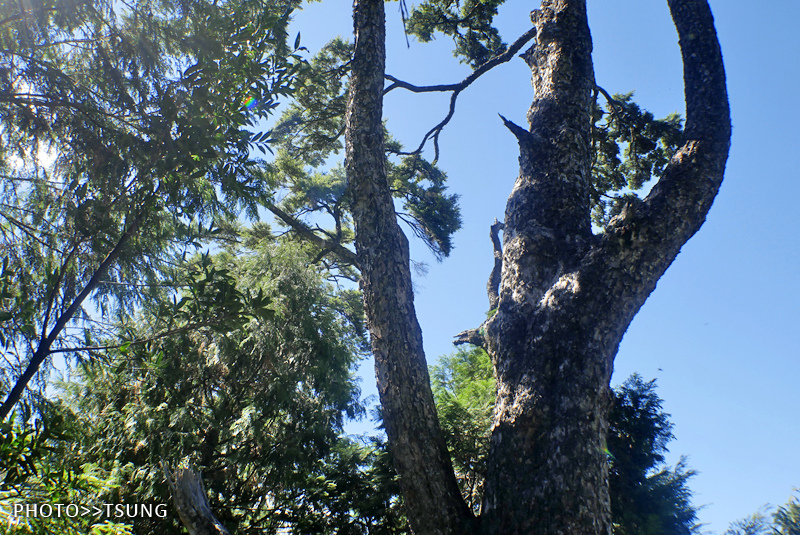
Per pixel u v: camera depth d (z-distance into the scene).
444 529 3.48
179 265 3.79
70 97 3.53
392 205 4.67
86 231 3.09
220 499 9.31
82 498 3.22
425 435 3.80
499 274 7.91
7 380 2.94
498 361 3.92
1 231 3.35
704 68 4.53
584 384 3.42
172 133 3.27
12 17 3.31
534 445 3.31
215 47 3.35
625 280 3.68
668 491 6.99
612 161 9.59
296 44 3.62
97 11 3.59
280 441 9.48
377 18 5.31
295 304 10.38
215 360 9.50
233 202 3.72
